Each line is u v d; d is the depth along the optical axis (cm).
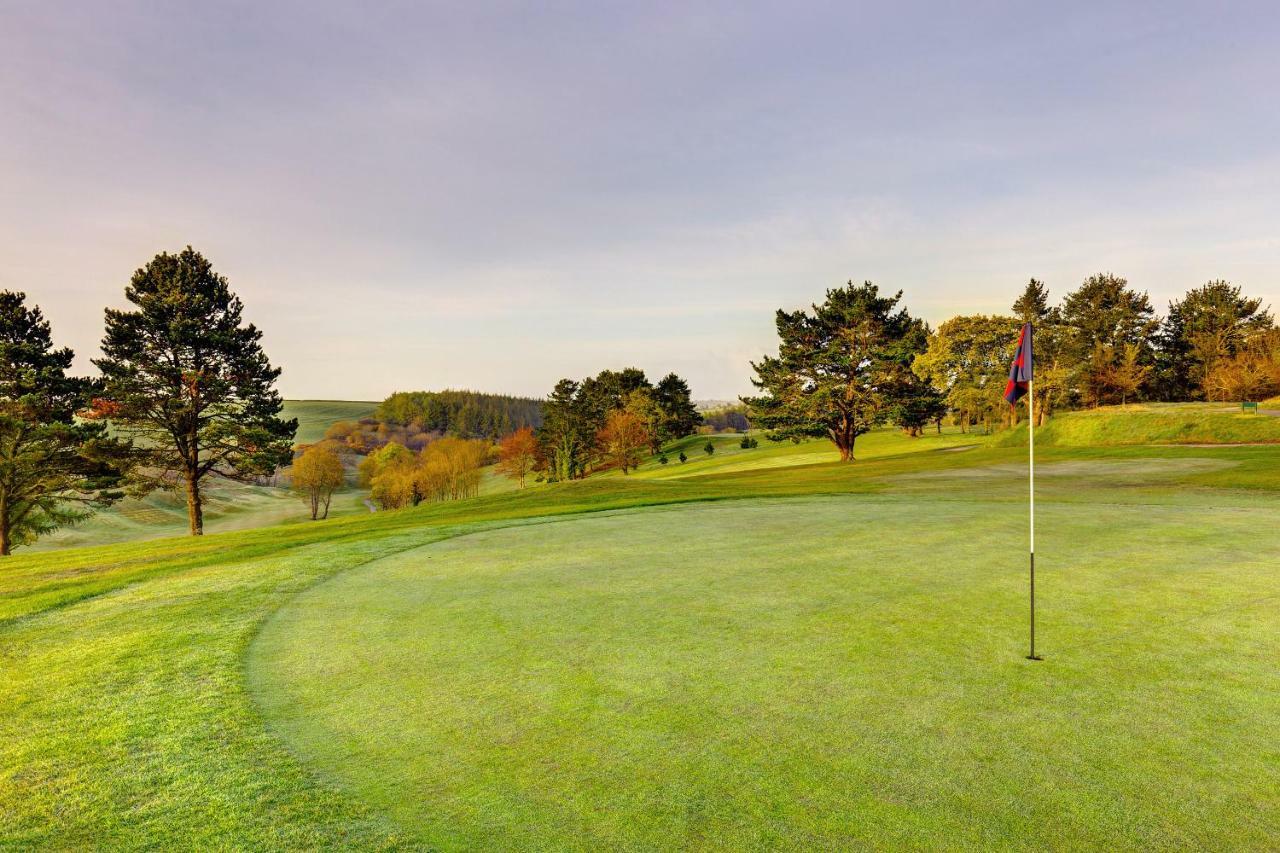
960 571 962
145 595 1054
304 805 428
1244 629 685
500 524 1652
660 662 644
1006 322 6800
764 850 360
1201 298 7706
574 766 459
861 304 5075
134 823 418
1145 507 1541
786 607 809
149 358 3472
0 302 3397
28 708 610
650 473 6950
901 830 373
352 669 668
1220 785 410
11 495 3381
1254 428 3316
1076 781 418
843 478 2939
